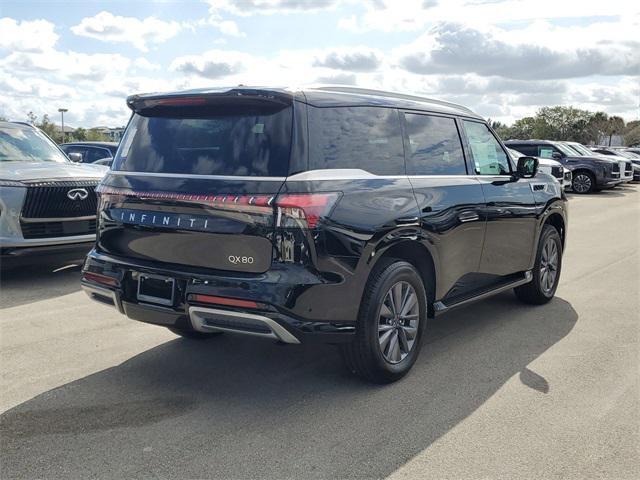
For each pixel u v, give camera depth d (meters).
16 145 8.40
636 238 11.27
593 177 22.00
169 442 3.43
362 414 3.81
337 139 3.96
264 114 3.84
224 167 3.82
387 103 4.46
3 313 6.00
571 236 11.55
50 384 4.27
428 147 4.75
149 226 4.00
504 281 5.75
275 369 4.59
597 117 100.19
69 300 6.52
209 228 3.76
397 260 4.25
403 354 4.39
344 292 3.80
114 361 4.73
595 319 5.95
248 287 3.62
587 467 3.20
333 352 4.96
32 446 3.38
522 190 5.82
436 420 3.73
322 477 3.08
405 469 3.17
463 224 4.86
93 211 7.48
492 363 4.73
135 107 4.35
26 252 6.99
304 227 3.60
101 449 3.35
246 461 3.23
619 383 4.32
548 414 3.82
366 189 3.98
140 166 4.17
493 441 3.47
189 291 3.79
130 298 4.09
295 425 3.65
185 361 4.74
